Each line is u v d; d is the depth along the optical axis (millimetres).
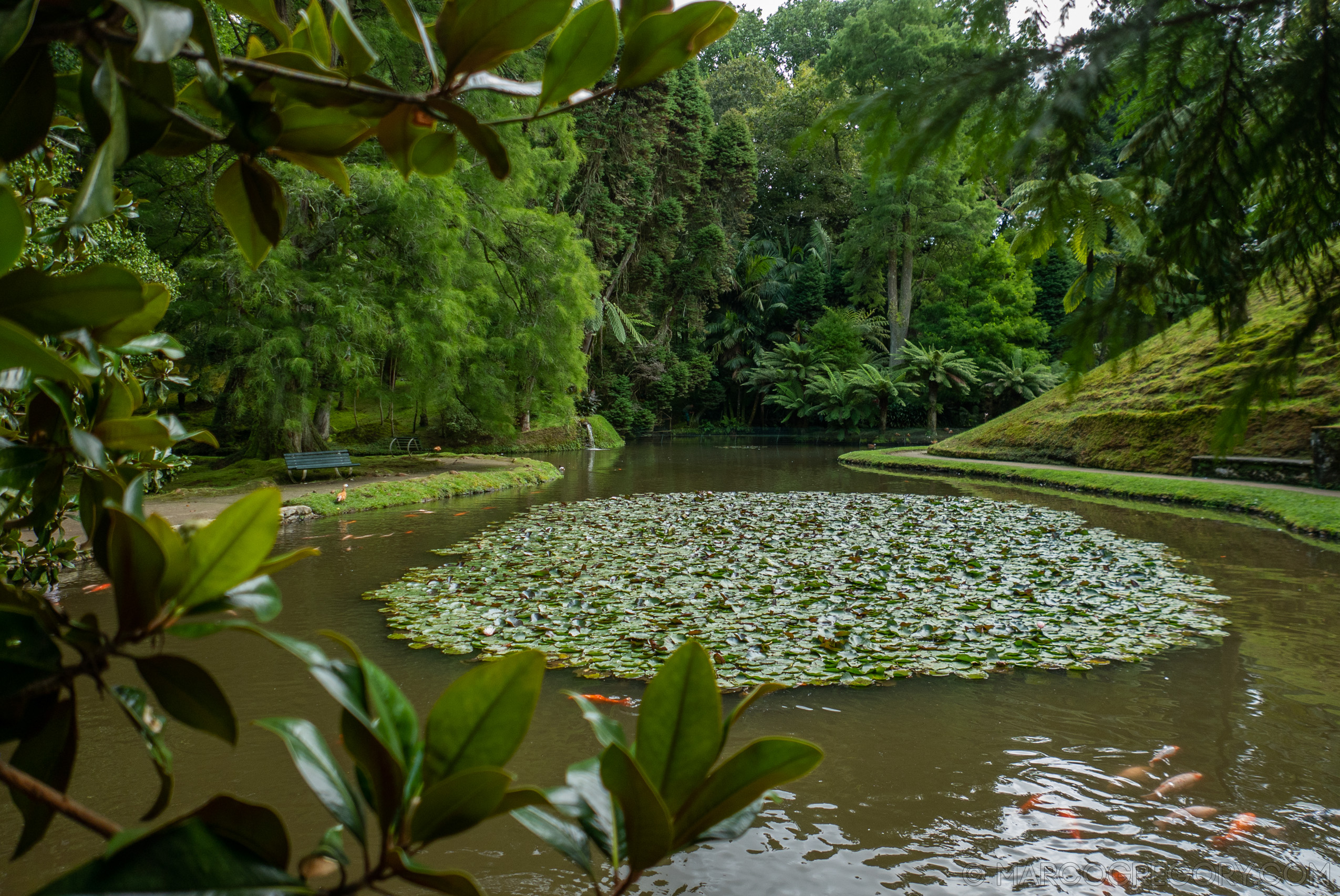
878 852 2377
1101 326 1417
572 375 15328
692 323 30375
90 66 455
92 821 427
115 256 6988
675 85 24609
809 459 20781
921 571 6230
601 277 25328
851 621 4758
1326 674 3924
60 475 778
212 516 7832
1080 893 2164
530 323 14930
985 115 1188
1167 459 13664
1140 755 3021
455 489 12016
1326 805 2621
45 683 453
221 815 411
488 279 14141
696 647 576
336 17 523
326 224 11914
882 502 11297
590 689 3666
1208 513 10234
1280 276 1405
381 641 4414
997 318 29844
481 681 526
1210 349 15219
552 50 547
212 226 12617
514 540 7699
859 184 29578
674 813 553
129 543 459
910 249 30469
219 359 12867
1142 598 5426
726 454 23078
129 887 368
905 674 3877
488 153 567
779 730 3254
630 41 555
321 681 463
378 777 478
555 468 16328
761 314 34188
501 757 515
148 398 1552
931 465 17094
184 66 6801
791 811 2617
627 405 28969
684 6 541
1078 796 2705
